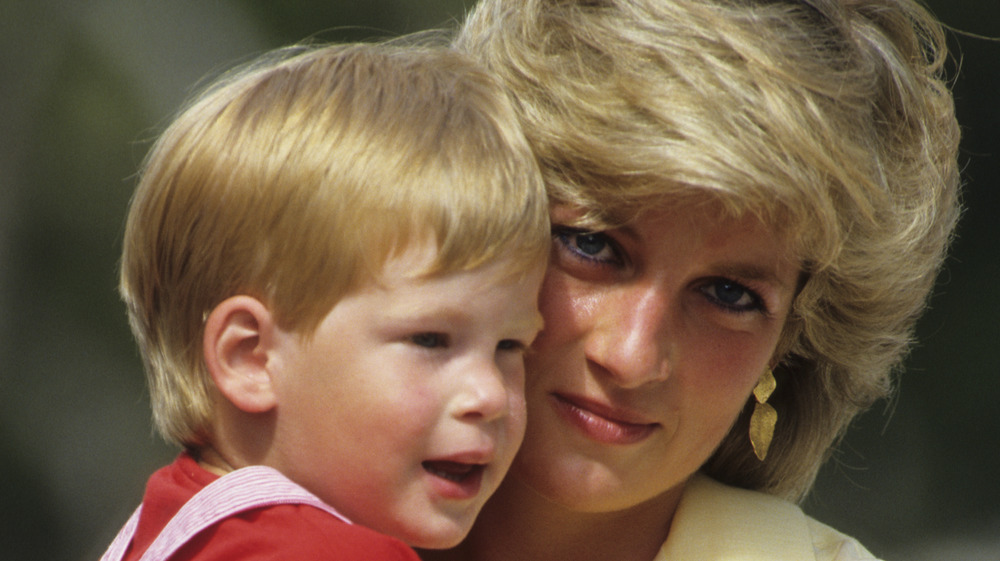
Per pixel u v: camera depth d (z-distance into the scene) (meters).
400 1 16.45
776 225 4.18
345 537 3.72
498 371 4.03
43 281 16.12
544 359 4.36
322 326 3.90
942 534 17.05
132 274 4.35
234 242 3.96
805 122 4.16
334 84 4.16
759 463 5.42
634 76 4.17
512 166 4.07
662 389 4.37
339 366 3.90
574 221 4.23
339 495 4.00
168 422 4.21
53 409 15.89
